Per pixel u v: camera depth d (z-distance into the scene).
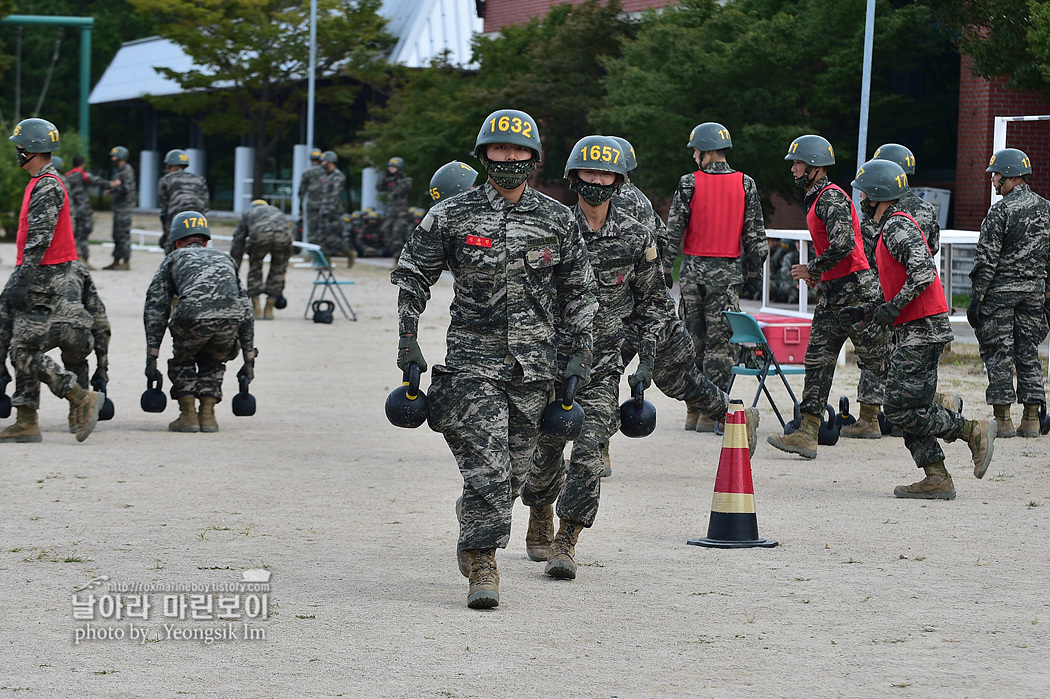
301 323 54.50
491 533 14.80
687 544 18.64
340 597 15.44
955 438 22.11
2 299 26.61
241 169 161.75
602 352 16.92
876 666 12.87
